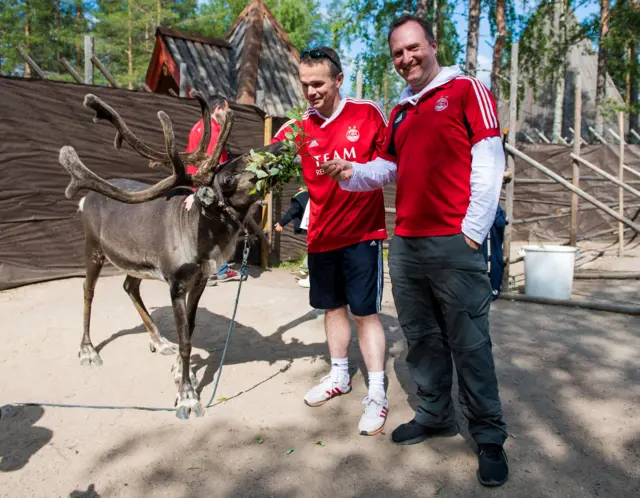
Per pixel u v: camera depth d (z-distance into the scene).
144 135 7.13
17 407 3.58
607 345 4.79
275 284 7.23
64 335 4.95
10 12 30.19
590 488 2.72
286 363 4.40
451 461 2.96
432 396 3.06
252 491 2.73
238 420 3.44
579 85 8.60
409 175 2.71
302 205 5.97
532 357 4.49
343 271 3.41
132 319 5.40
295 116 3.17
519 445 3.11
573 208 8.87
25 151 6.45
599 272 8.02
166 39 11.42
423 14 14.38
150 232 3.67
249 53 11.52
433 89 2.63
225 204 3.32
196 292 3.75
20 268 6.56
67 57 32.53
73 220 6.86
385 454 3.04
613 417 3.44
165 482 2.81
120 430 3.31
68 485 2.78
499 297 6.48
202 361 4.42
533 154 11.59
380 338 3.45
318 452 3.07
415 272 2.82
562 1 20.50
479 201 2.51
